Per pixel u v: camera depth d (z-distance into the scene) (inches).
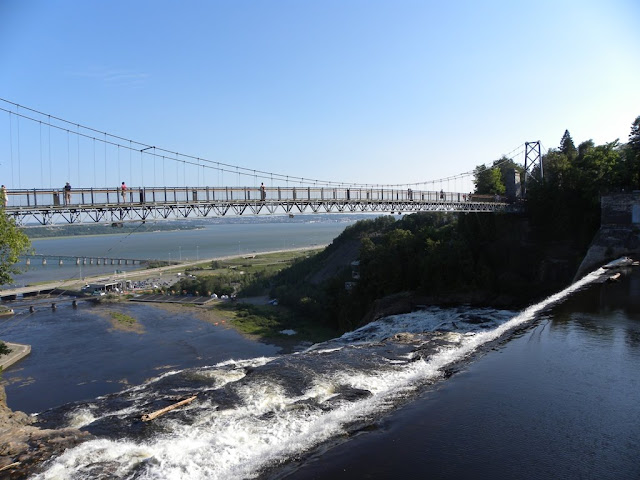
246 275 5467.5
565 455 605.0
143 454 692.1
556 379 869.8
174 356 2632.9
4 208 1321.4
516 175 3526.1
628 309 1352.1
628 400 767.1
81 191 1632.6
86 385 2197.3
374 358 1145.4
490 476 561.0
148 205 1828.2
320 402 863.7
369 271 3137.3
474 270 2957.7
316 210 2485.2
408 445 652.1
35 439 751.1
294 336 3026.6
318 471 598.5
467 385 870.4
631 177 2817.4
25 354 2701.8
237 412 836.0
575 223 2933.1
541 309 1546.5
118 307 4197.8
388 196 2839.6
